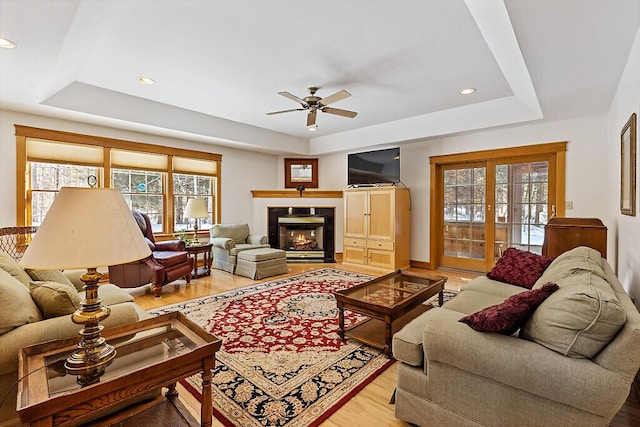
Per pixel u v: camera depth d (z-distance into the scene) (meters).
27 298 1.60
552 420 1.26
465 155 5.07
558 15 1.71
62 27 2.03
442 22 2.40
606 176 3.93
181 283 4.54
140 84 3.70
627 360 1.15
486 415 1.41
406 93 4.00
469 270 5.29
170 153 5.22
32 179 3.99
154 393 1.74
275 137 6.14
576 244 3.04
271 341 2.65
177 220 5.43
